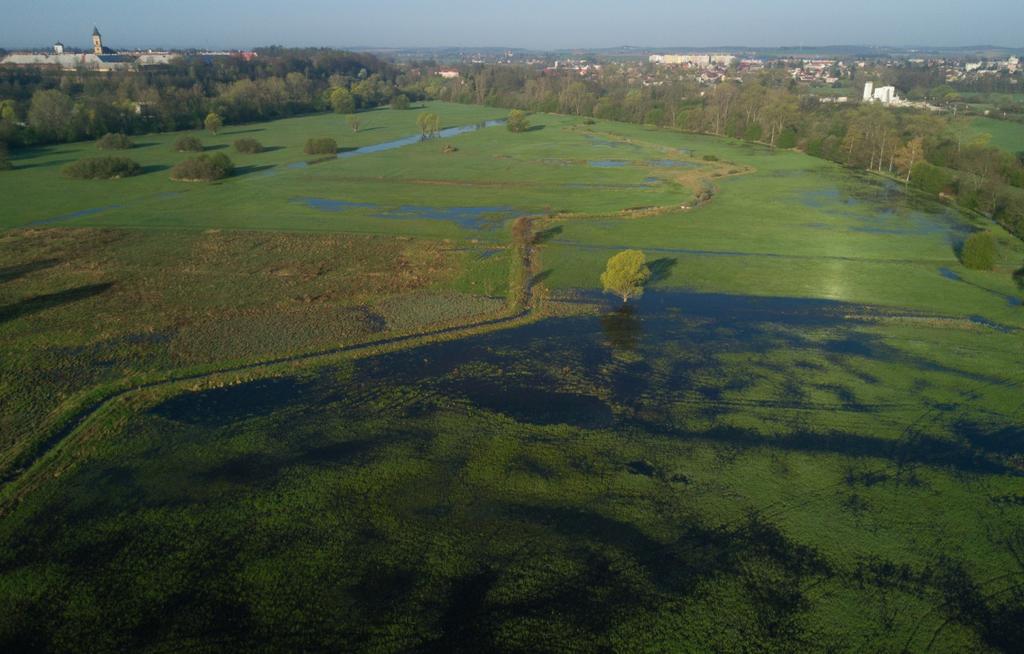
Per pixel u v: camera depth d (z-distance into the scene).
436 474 37.56
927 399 45.41
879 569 31.12
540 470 38.00
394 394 45.88
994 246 73.25
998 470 38.09
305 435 41.03
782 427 42.16
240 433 41.16
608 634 27.84
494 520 34.16
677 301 63.28
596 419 43.03
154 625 28.09
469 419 42.91
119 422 42.16
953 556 31.86
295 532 33.12
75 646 27.14
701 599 29.52
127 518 33.94
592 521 34.16
